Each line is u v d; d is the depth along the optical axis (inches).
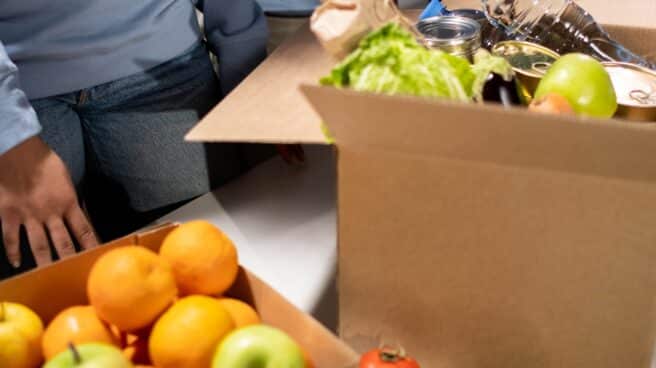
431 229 22.7
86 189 50.6
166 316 21.5
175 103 45.8
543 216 20.9
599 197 19.9
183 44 45.4
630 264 20.7
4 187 33.8
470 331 24.4
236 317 23.1
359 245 24.3
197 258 23.5
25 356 21.6
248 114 25.6
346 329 26.6
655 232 19.8
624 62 33.6
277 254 33.9
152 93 44.4
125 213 50.4
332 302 30.4
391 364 22.2
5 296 23.1
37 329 22.4
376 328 26.0
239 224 36.8
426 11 36.8
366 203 23.1
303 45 32.4
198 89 47.2
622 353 22.7
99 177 48.7
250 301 25.7
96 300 22.0
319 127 24.1
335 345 21.4
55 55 39.4
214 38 46.2
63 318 22.4
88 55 40.4
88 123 44.8
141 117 44.8
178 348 20.7
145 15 41.8
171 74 44.9
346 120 20.4
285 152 42.3
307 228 36.1
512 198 21.0
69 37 39.2
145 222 50.6
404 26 27.9
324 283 31.7
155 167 47.3
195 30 46.8
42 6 37.3
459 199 21.7
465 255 22.8
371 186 22.6
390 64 23.4
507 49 34.2
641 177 18.8
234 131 24.2
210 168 49.9
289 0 55.7
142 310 21.8
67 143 43.2
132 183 47.9
